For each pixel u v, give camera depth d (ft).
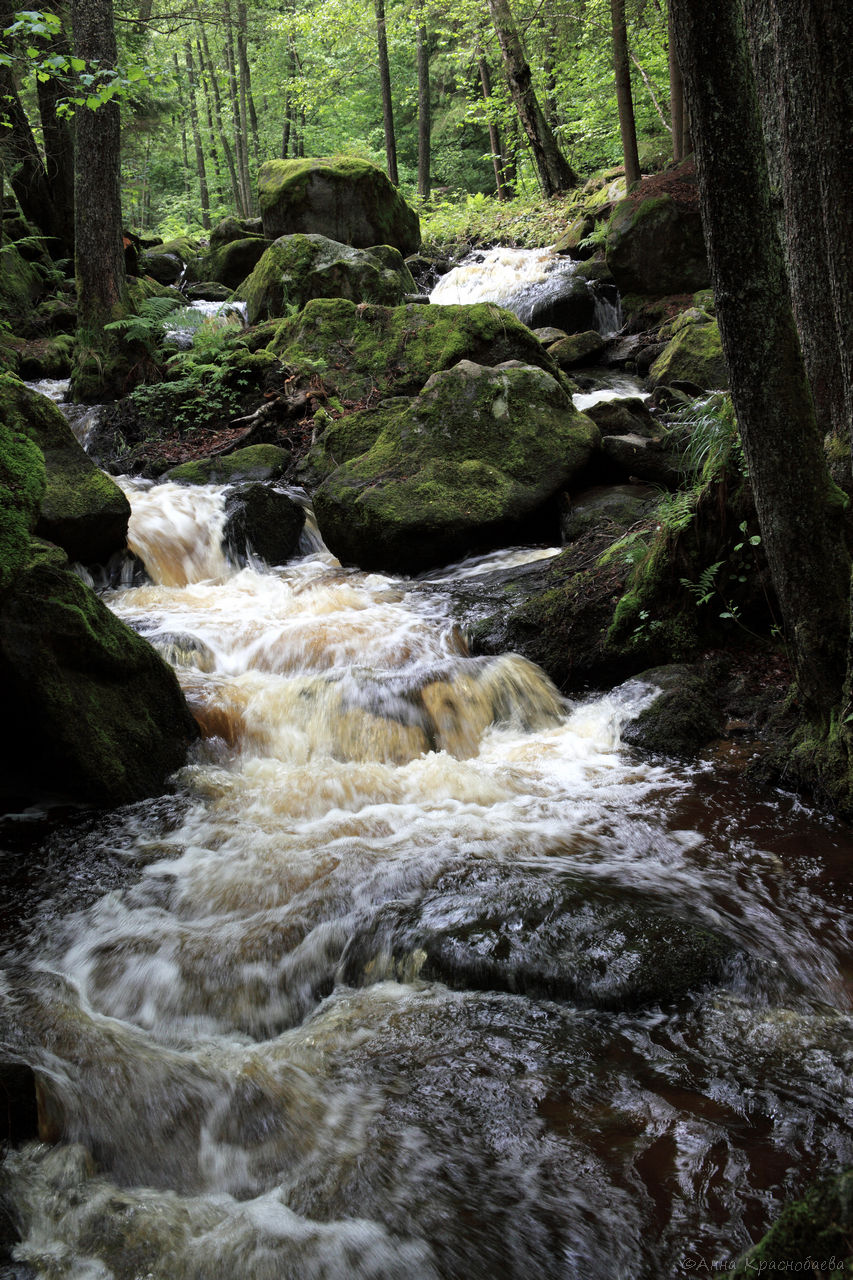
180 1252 7.56
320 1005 10.80
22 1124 8.41
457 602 22.98
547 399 28.04
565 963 10.54
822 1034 9.73
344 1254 7.50
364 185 54.80
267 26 82.58
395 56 100.94
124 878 13.15
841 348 12.58
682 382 36.22
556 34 66.90
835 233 12.05
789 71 16.49
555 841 13.84
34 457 17.13
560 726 18.52
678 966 10.47
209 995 10.77
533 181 78.95
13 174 53.11
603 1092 9.03
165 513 27.17
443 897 12.02
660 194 46.44
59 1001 10.50
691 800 15.11
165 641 19.97
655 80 72.13
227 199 118.52
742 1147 8.26
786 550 14.51
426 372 34.27
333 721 17.65
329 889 12.62
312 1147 8.57
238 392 36.65
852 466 16.24
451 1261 7.38
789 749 15.49
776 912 11.85
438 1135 8.59
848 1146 8.21
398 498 25.79
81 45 36.99
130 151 84.28
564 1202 7.81
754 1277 5.11
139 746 15.98
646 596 19.40
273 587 25.27
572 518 26.03
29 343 44.32
